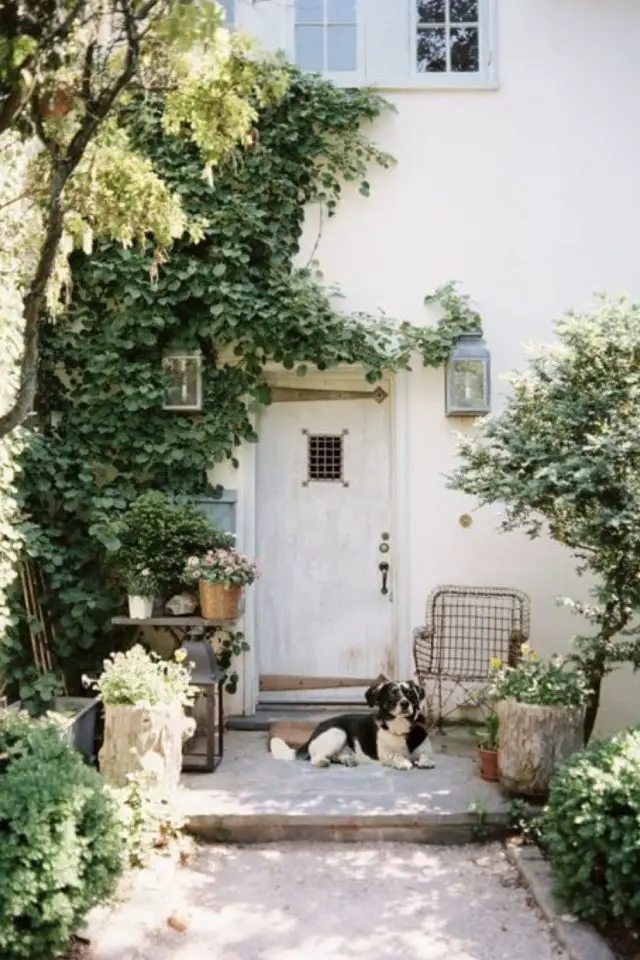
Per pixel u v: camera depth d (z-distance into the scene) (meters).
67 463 5.20
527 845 3.69
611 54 5.61
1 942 2.49
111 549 4.86
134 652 4.10
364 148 5.50
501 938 3.01
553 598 5.42
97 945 2.83
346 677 5.69
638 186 5.59
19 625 4.96
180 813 3.74
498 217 5.57
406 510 5.50
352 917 3.16
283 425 5.77
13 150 4.09
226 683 5.38
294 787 4.17
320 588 5.73
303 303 5.21
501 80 5.59
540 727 3.82
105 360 5.26
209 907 3.23
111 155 3.37
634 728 3.50
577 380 4.32
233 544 5.15
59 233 2.84
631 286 5.55
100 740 4.79
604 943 2.88
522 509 4.36
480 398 5.35
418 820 3.80
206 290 5.26
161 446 5.29
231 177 5.34
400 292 5.54
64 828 2.62
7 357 4.35
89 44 2.78
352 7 5.71
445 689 5.37
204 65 3.10
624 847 2.80
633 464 4.03
